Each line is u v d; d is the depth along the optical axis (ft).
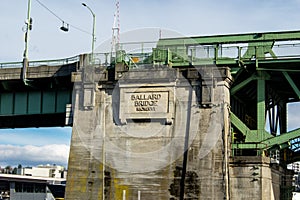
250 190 155.94
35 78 194.90
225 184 153.28
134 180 162.40
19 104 202.39
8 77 196.95
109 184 164.45
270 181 161.48
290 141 170.40
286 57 166.81
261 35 171.32
